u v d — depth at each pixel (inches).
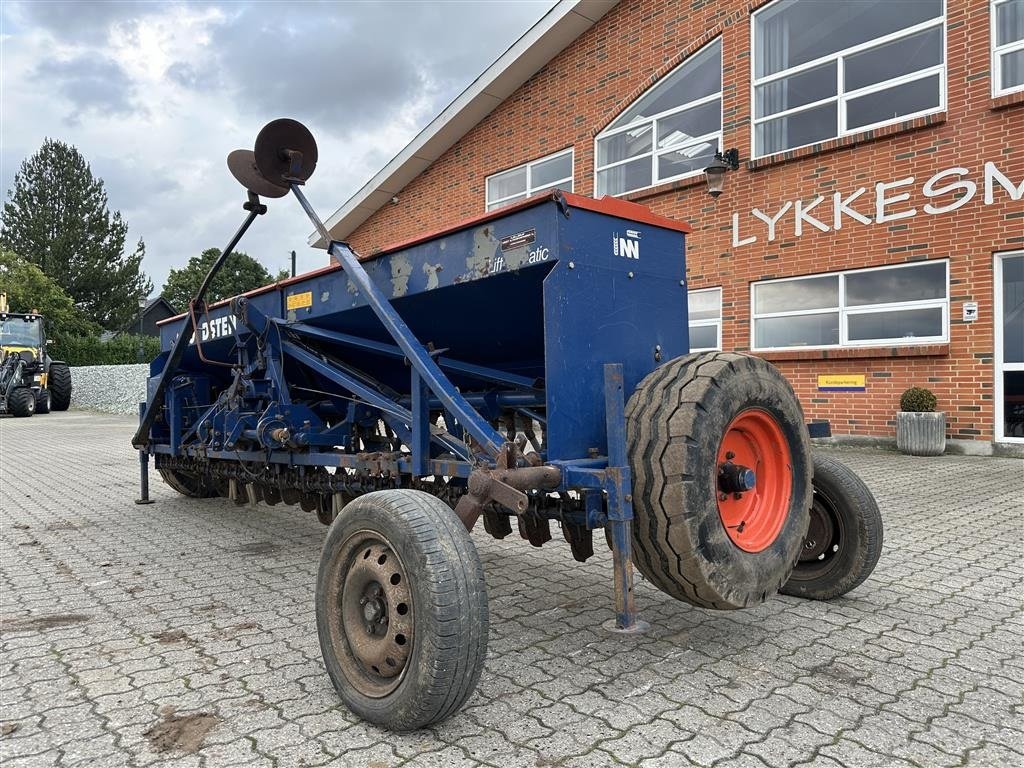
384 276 154.3
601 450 121.7
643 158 508.4
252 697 110.2
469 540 98.8
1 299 940.0
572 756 91.5
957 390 366.6
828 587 150.4
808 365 418.0
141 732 99.3
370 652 102.1
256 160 163.2
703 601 112.2
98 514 265.4
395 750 93.7
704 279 466.6
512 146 590.6
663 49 489.7
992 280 355.9
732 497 120.5
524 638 133.6
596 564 187.5
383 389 188.4
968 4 361.4
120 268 2260.1
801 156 417.4
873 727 98.2
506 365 175.5
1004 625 137.0
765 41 444.1
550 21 527.5
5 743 96.4
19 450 516.1
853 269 401.7
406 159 646.5
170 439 269.3
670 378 114.6
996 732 96.6
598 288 122.2
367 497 106.1
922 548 192.5
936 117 367.6
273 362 196.9
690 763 89.4
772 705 105.0
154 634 138.5
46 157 2231.8
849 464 342.0
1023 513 234.2
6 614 150.7
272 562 194.5
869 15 401.4
